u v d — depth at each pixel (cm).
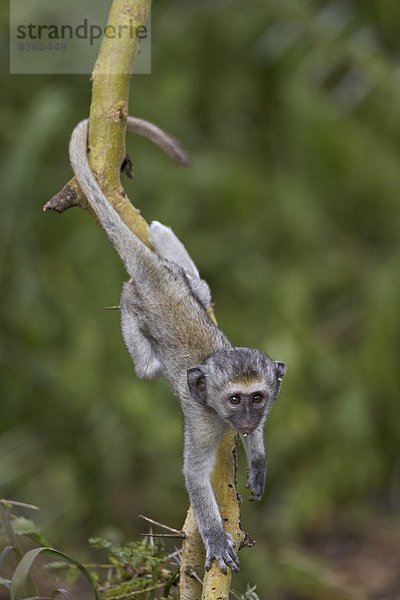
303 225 1970
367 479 1811
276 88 2042
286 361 1825
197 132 2038
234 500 887
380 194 1970
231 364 935
